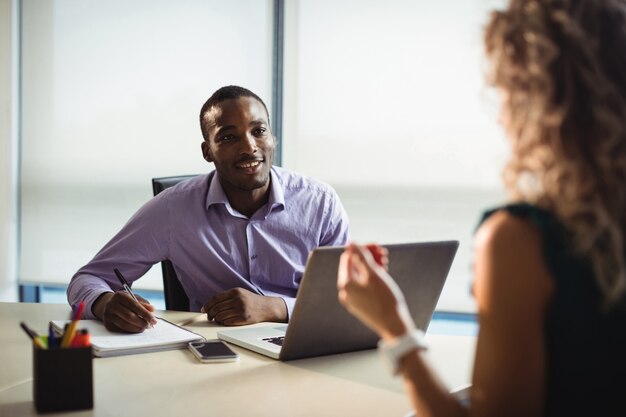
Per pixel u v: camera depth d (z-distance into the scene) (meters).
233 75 4.25
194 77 4.30
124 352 1.59
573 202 0.91
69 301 2.10
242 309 1.89
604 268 0.90
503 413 0.92
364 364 1.55
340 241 2.41
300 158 4.22
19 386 1.38
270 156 2.25
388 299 1.04
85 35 4.42
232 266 2.26
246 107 2.20
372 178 4.14
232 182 2.21
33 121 4.52
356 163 4.16
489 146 3.97
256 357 1.59
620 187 0.91
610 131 0.91
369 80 4.10
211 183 2.28
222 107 2.19
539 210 0.93
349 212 4.18
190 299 2.31
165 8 4.31
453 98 4.00
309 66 4.17
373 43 4.08
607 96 0.92
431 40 4.00
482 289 0.94
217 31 4.25
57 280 4.56
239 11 4.21
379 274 1.06
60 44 4.45
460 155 4.02
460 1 3.94
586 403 0.92
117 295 1.78
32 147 4.53
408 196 4.11
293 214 2.33
